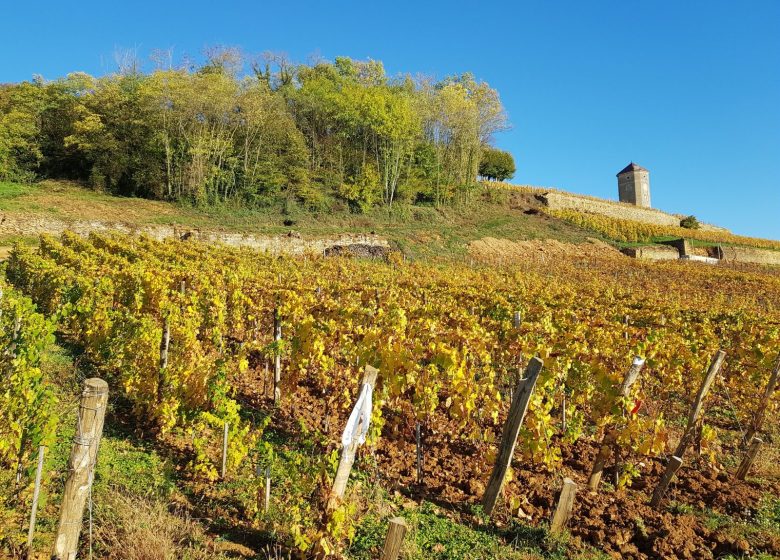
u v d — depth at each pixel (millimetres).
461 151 49531
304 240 30812
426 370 5754
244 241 28984
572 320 9789
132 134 37625
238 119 37906
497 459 4535
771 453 6418
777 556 4180
